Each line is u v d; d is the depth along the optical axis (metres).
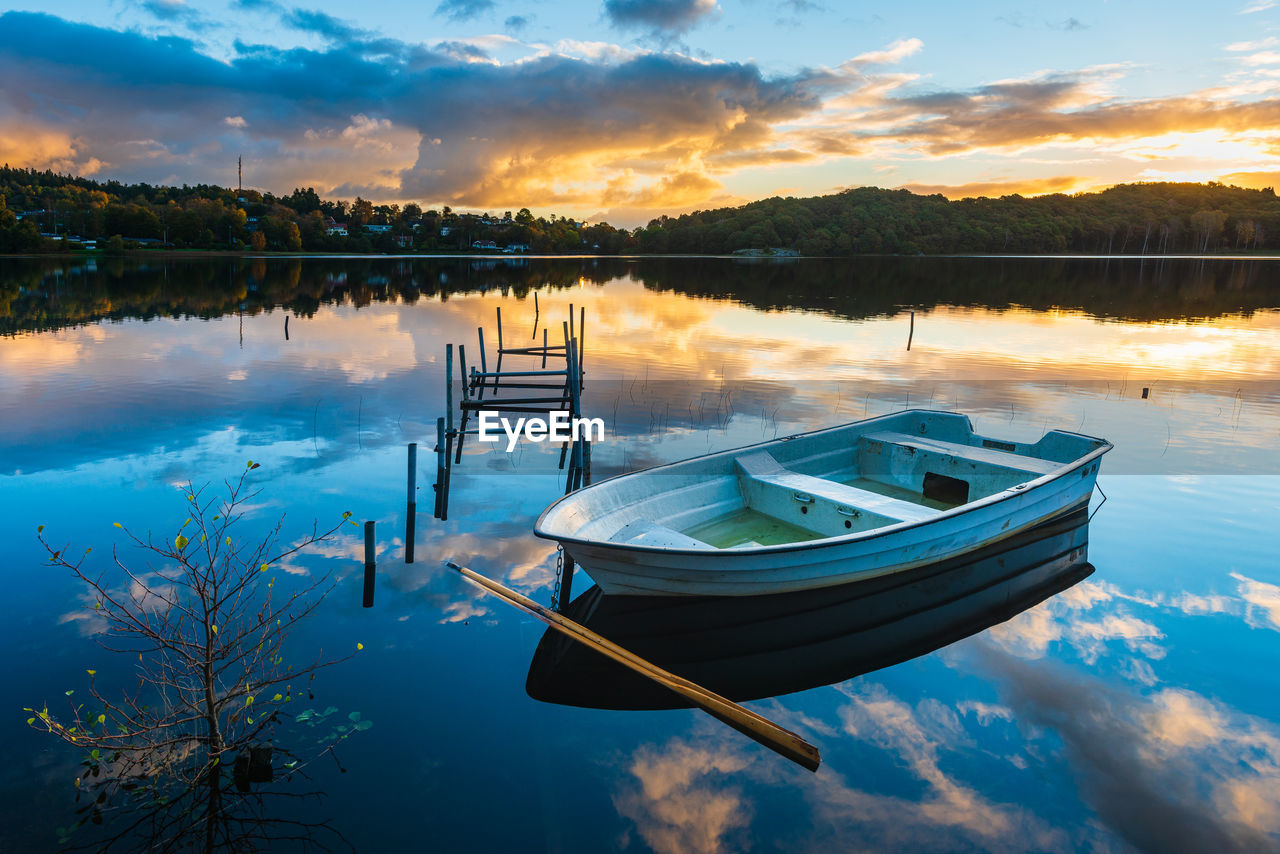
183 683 5.46
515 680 5.76
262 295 40.03
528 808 4.52
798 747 5.09
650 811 4.52
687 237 165.38
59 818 4.26
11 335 22.36
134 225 106.88
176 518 8.39
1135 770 4.95
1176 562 8.09
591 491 7.31
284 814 4.38
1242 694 5.77
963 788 4.78
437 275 66.94
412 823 4.36
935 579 7.75
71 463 10.23
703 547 6.46
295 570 7.33
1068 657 6.31
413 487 7.70
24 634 5.97
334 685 5.61
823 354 21.45
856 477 10.41
